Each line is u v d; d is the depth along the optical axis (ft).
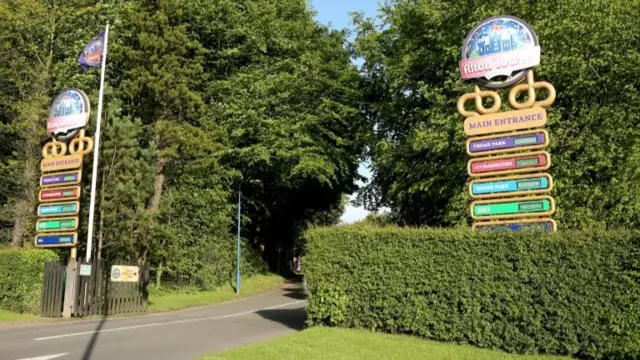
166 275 98.84
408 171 92.07
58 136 64.08
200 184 102.12
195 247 100.83
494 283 38.63
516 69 43.93
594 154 59.31
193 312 69.10
